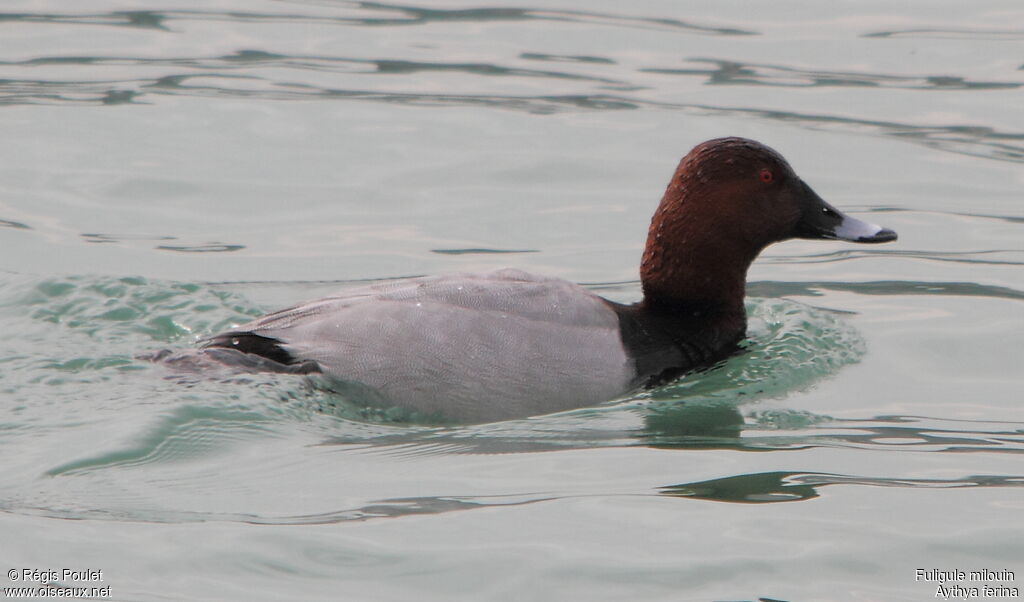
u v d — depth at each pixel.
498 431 9.89
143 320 12.14
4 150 16.55
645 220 15.24
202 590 7.36
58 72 19.16
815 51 20.27
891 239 11.41
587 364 10.41
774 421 10.28
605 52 20.30
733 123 17.61
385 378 10.01
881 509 8.53
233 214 15.21
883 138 17.27
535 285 10.76
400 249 14.42
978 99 18.39
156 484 8.71
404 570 7.65
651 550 7.90
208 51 20.20
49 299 12.28
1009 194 15.84
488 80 19.25
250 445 9.33
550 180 16.30
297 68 19.61
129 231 14.66
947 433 10.04
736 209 11.33
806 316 12.55
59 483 8.63
